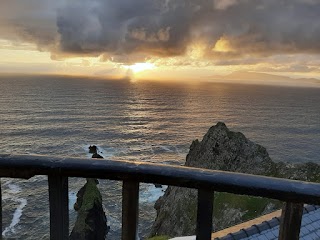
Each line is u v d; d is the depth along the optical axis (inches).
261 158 1855.3
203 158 2044.8
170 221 1740.9
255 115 7810.0
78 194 2186.3
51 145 4087.1
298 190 65.7
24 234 1924.2
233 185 67.6
